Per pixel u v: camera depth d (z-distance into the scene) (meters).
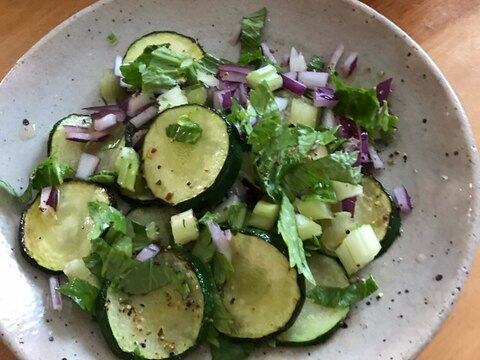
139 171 0.26
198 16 0.30
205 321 0.23
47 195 0.26
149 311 0.24
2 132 0.28
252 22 0.30
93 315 0.24
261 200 0.25
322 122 0.28
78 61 0.29
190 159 0.25
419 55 0.27
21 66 0.28
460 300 0.26
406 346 0.23
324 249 0.25
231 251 0.24
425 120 0.27
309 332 0.23
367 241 0.25
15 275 0.25
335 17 0.29
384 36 0.28
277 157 0.25
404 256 0.25
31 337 0.24
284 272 0.23
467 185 0.25
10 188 0.27
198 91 0.28
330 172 0.25
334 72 0.28
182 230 0.24
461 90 0.31
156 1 0.30
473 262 0.25
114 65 0.29
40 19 0.33
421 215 0.26
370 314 0.24
